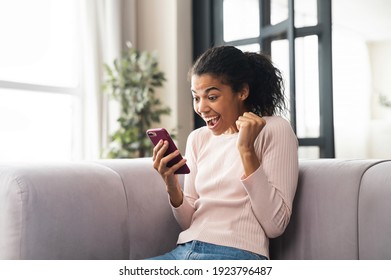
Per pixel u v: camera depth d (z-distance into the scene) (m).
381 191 1.24
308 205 1.43
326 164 1.46
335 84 4.66
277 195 1.32
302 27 3.28
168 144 1.43
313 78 3.29
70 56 3.77
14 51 3.43
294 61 3.16
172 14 3.93
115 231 1.49
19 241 1.26
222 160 1.48
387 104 4.52
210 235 1.38
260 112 1.57
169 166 1.45
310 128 3.35
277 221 1.33
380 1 3.76
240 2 3.82
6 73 3.39
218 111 1.42
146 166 1.71
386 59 4.49
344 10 3.99
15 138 3.45
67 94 3.68
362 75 4.62
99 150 3.70
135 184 1.61
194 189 1.58
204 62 1.43
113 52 3.77
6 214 1.28
